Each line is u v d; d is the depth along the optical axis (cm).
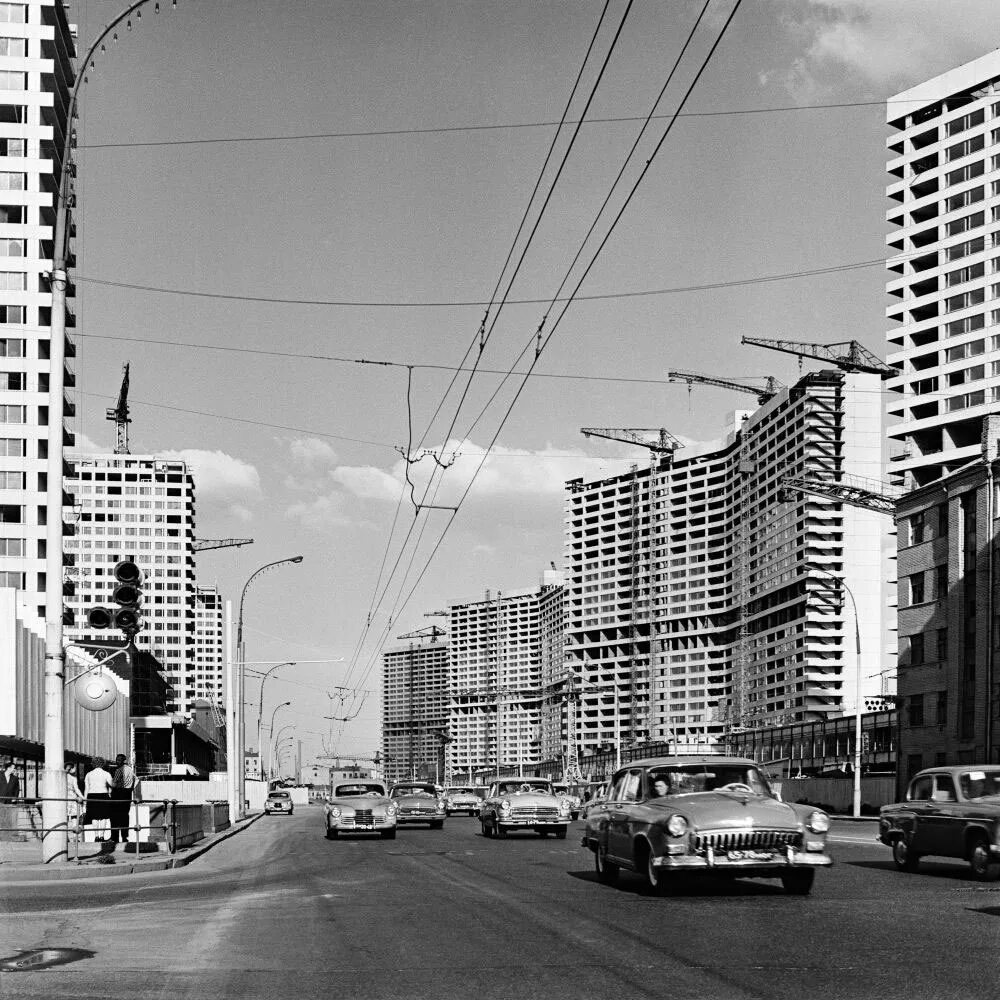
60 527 2147
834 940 1105
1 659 4609
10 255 10519
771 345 19212
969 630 6575
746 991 857
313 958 1034
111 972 966
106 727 6588
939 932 1156
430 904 1462
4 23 10638
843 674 16562
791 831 1484
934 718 6888
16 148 10550
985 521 6400
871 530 16700
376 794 3434
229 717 5384
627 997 842
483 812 3447
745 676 19225
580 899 1498
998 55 12581
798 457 17225
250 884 1811
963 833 1806
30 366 10494
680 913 1332
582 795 6875
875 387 17000
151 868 2144
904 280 13212
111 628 2127
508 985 897
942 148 13000
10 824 2934
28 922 1316
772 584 18088
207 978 937
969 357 12500
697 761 1662
